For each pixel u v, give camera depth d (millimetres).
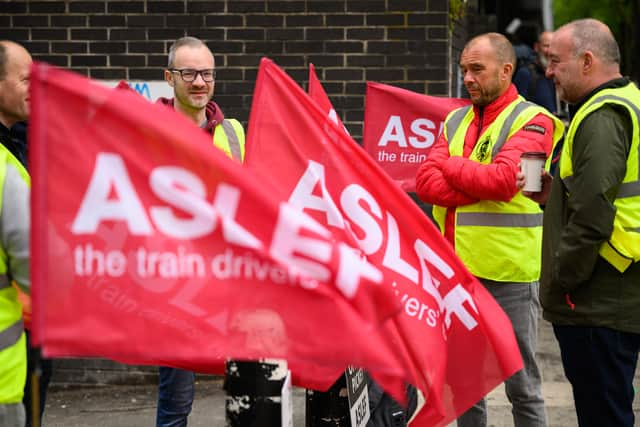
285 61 7766
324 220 3729
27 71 4383
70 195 2836
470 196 5328
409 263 3705
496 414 6953
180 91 5438
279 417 3410
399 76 7688
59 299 2838
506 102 5418
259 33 7762
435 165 5496
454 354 3840
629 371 4766
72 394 7766
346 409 4246
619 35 29156
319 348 2953
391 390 3559
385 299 3023
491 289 5418
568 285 4641
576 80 4789
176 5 7781
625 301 4656
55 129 2820
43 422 7012
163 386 5547
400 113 6980
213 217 2914
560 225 4746
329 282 2965
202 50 5445
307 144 3744
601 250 4633
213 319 2916
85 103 2834
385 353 2973
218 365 3863
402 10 7656
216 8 7766
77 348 2840
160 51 7812
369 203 3715
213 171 2912
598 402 4773
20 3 7844
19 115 4477
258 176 3715
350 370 4238
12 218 3529
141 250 2875
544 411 5500
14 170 3576
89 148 2838
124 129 2859
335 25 7715
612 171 4469
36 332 2805
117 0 7805
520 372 5418
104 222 2859
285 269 2943
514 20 16078
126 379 7945
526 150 5219
